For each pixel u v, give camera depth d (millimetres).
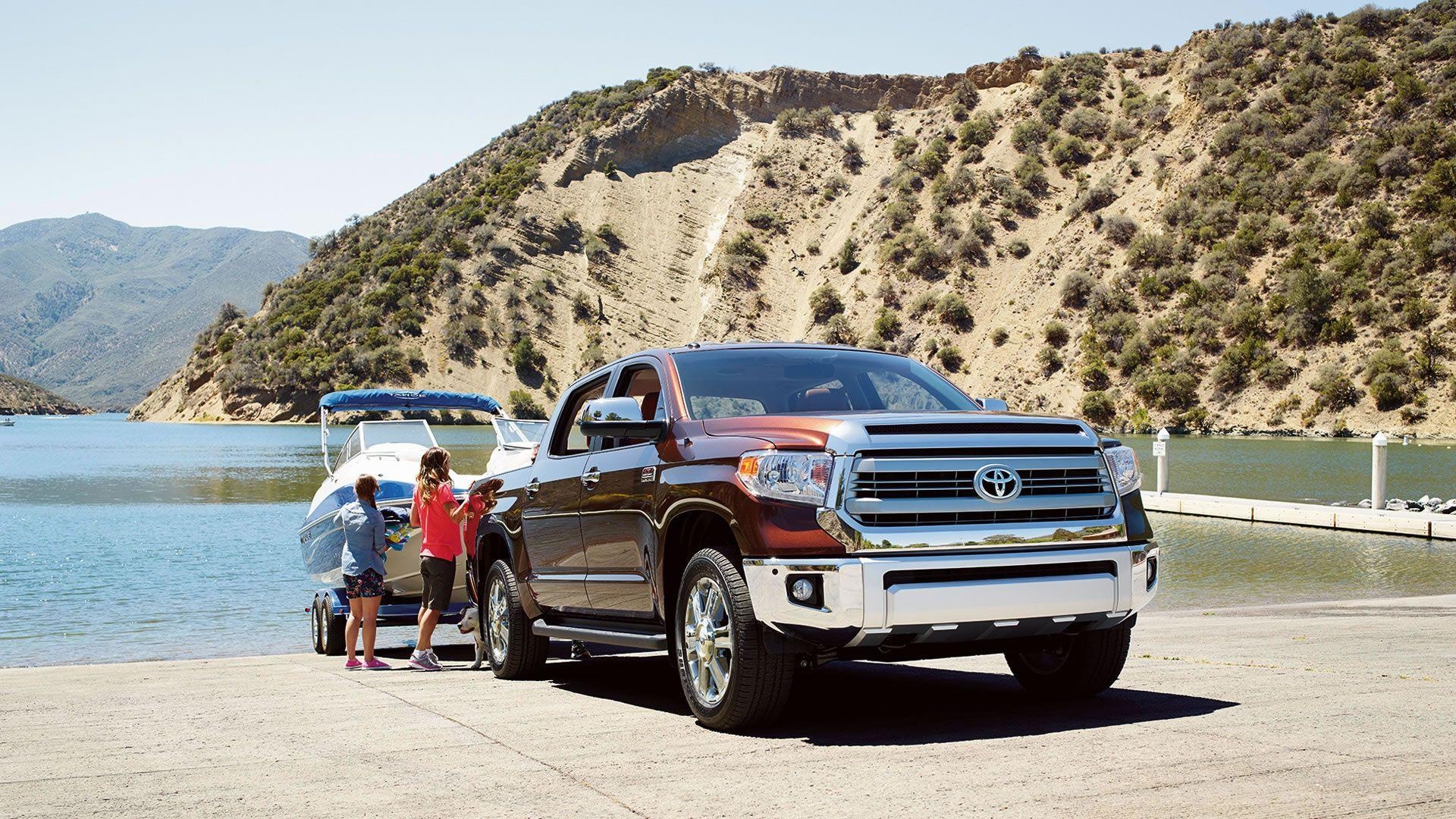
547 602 8008
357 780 4887
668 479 6238
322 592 12516
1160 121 155875
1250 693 6434
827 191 190250
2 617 16516
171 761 5379
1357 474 50969
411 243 179750
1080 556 5625
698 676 6016
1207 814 3932
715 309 167125
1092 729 5539
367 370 154000
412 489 11836
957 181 164000
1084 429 5930
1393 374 99188
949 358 136875
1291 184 127312
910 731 5688
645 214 188000
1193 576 17859
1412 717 5578
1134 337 121312
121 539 28203
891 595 5270
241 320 187375
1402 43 140125
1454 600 13047
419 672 9688
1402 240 112562
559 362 158125
